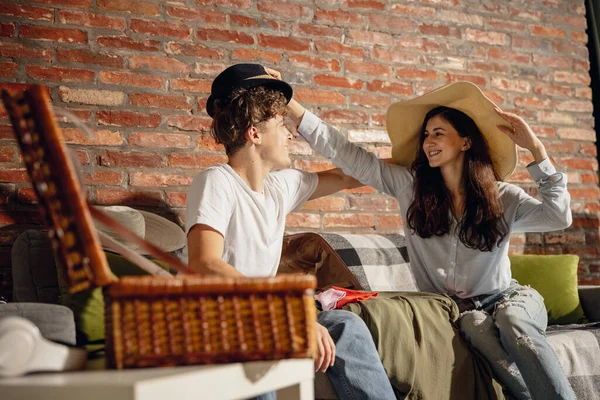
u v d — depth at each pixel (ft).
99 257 2.96
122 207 7.36
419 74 10.89
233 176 5.85
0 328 2.86
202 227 5.26
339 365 5.68
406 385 6.38
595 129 12.66
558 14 12.15
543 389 6.52
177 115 9.19
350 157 7.81
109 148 8.78
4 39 8.43
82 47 8.77
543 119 11.79
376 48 10.62
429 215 7.65
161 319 3.08
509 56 11.64
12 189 8.27
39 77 8.54
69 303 5.61
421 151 8.01
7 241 8.18
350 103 10.34
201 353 3.09
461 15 11.34
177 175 9.11
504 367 6.86
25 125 2.98
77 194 2.94
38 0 8.61
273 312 3.22
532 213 7.57
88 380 2.70
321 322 5.96
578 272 11.73
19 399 2.68
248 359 3.17
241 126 5.97
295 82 10.02
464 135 7.69
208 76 9.43
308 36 10.17
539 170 7.49
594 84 12.60
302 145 9.95
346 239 8.91
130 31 9.04
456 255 7.63
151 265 3.60
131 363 3.03
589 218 11.94
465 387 6.78
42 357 2.94
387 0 10.78
